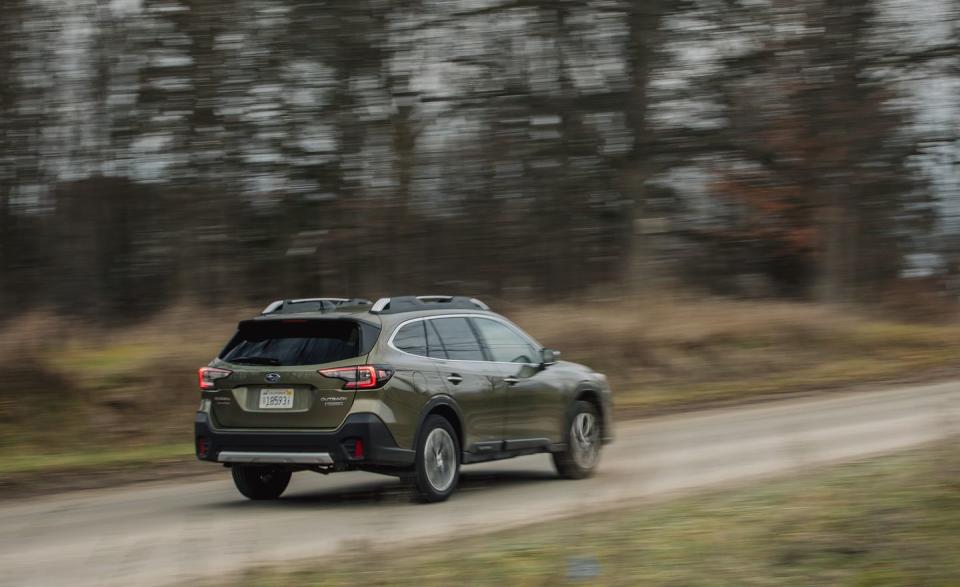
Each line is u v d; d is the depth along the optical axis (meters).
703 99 28.27
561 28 26.75
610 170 27.47
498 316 11.59
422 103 25.88
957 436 11.05
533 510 9.59
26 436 16.56
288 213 25.41
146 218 25.20
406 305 10.54
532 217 27.03
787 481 9.94
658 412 21.02
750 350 26.97
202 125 24.61
